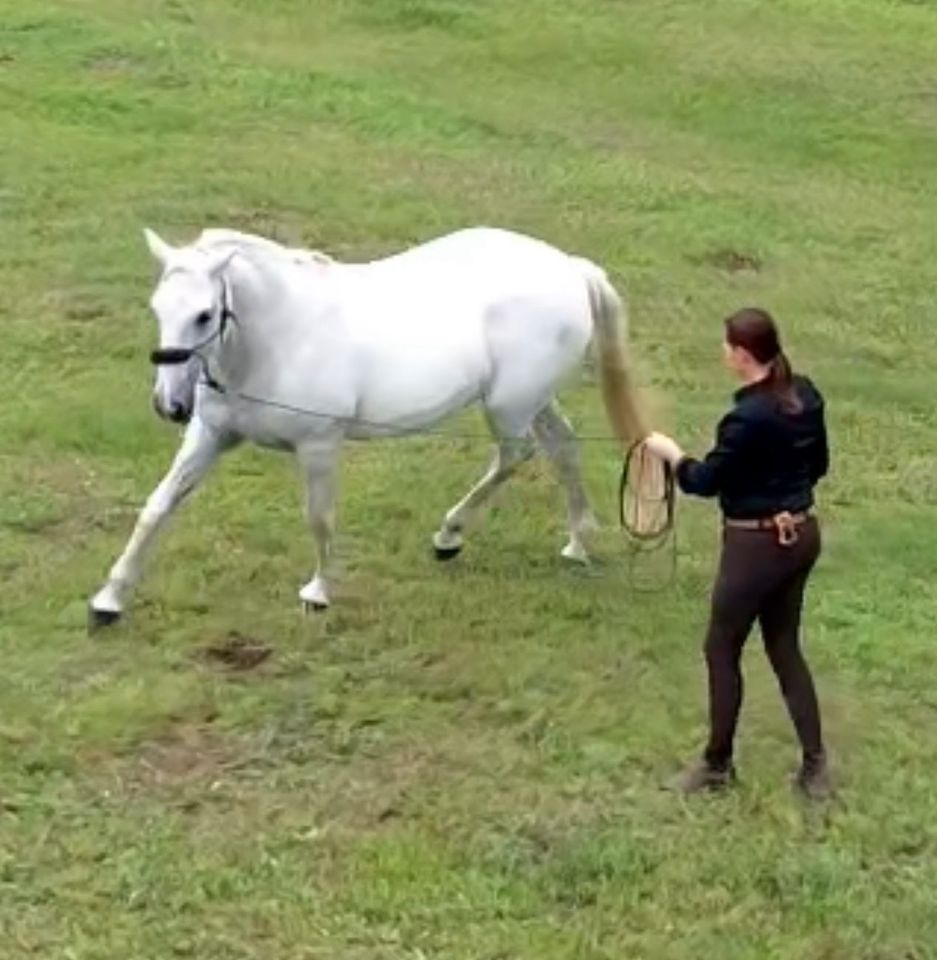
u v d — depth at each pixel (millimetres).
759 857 9133
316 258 11000
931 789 9906
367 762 9945
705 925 8641
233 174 21219
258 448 13859
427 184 21562
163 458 13922
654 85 26531
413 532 12758
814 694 9672
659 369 16766
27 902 8570
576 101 25781
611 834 9266
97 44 25344
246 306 10547
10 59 24500
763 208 22016
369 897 8680
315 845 9094
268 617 11383
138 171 21125
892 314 18984
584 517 12367
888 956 8469
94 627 11109
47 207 19688
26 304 17016
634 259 19797
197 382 10445
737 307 18672
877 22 30312
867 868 9203
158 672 10711
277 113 23797
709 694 9898
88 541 12398
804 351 17656
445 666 10930
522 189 21781
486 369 11523
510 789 9734
